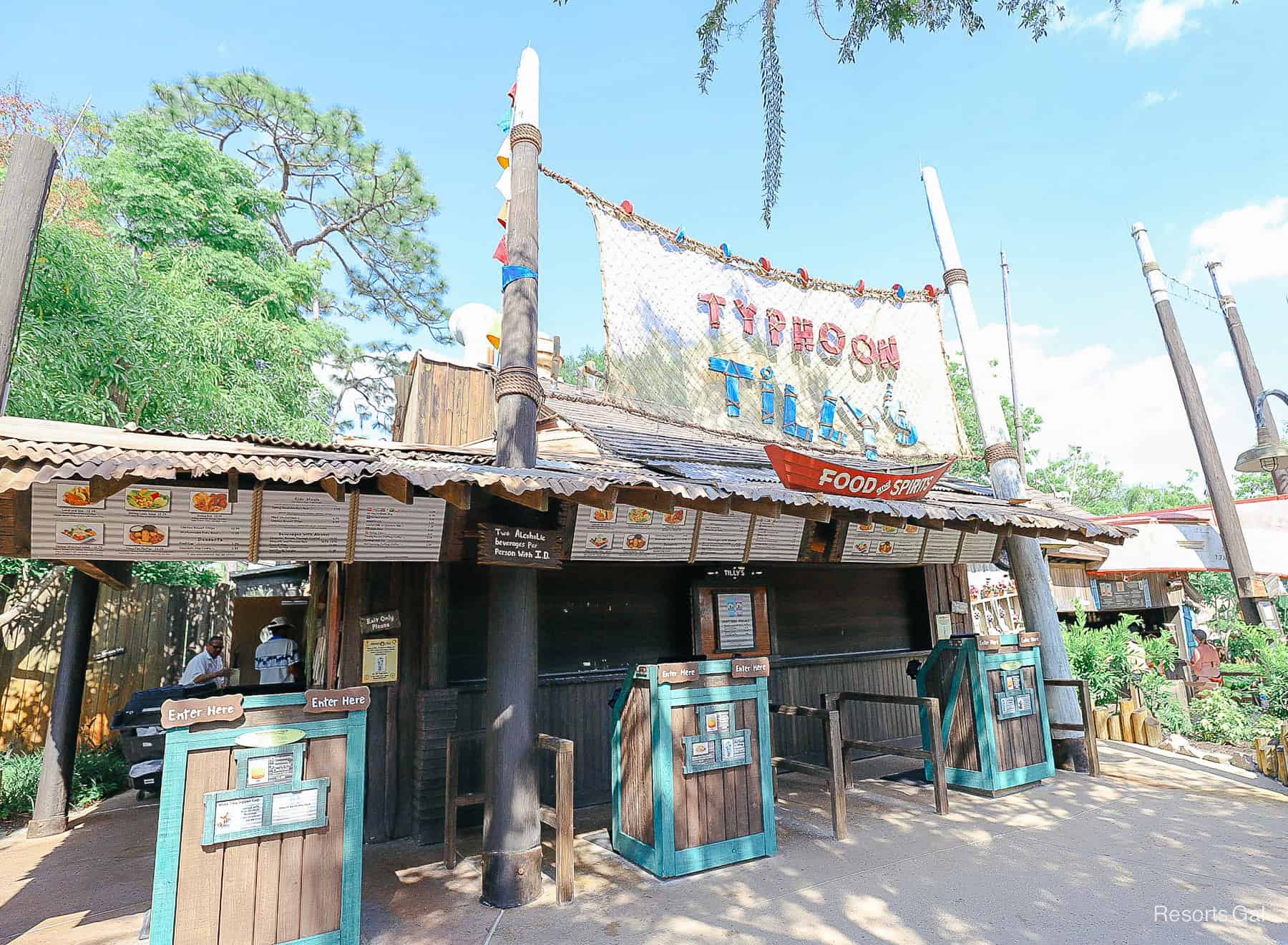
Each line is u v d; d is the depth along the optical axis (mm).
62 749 6512
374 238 25531
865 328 9484
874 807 6336
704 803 4906
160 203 14094
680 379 7586
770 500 4934
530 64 5832
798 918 4027
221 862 3512
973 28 5074
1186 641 13656
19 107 13594
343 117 22984
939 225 9383
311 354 14148
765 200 5004
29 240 4762
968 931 3787
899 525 6016
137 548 3846
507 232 5496
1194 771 7320
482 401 9367
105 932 4109
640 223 7664
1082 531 6852
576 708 6789
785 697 8219
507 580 4746
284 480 3807
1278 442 8922
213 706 3582
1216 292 13641
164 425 10430
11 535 3637
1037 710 7109
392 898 4512
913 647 9672
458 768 6031
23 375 7586
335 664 5812
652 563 7535
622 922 4055
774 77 4938
